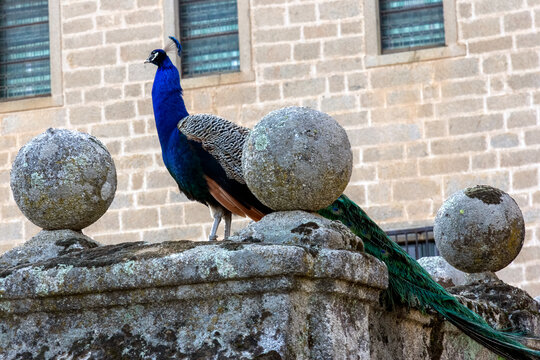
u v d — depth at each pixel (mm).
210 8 28672
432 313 8883
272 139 6875
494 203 10742
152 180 27688
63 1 28891
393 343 8164
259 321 6352
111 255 6766
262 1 27844
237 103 27656
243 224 26422
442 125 26453
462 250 10750
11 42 29719
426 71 26734
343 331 6637
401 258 8461
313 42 27500
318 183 6836
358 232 8562
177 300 6500
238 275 6340
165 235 27281
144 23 28422
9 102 28719
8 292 6766
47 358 6652
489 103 26312
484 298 10672
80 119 28344
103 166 7805
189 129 10602
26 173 7672
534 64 26219
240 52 27828
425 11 27516
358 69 27156
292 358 6289
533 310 10758
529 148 25953
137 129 28062
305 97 27344
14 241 27969
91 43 28609
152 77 28250
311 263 6422
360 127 26906
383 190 26500
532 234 25438
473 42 26562
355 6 27406
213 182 10305
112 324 6629
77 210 7691
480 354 10023
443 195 26188
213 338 6387
